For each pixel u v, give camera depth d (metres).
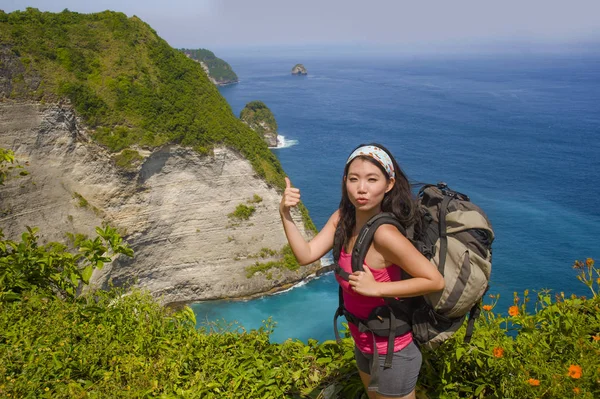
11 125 43.28
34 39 46.72
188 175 51.50
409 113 164.25
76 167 46.62
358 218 3.88
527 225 70.50
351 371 5.36
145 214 50.00
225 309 51.66
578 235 66.88
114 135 47.88
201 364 5.64
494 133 133.00
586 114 161.88
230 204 53.56
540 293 5.78
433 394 4.86
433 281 3.47
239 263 53.84
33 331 5.80
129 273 50.09
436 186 4.16
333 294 53.44
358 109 173.50
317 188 87.00
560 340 4.76
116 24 53.91
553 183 90.19
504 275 55.00
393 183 3.79
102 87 48.88
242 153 53.56
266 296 53.66
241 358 5.75
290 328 47.94
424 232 3.82
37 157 44.62
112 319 6.44
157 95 51.75
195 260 53.06
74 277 7.30
